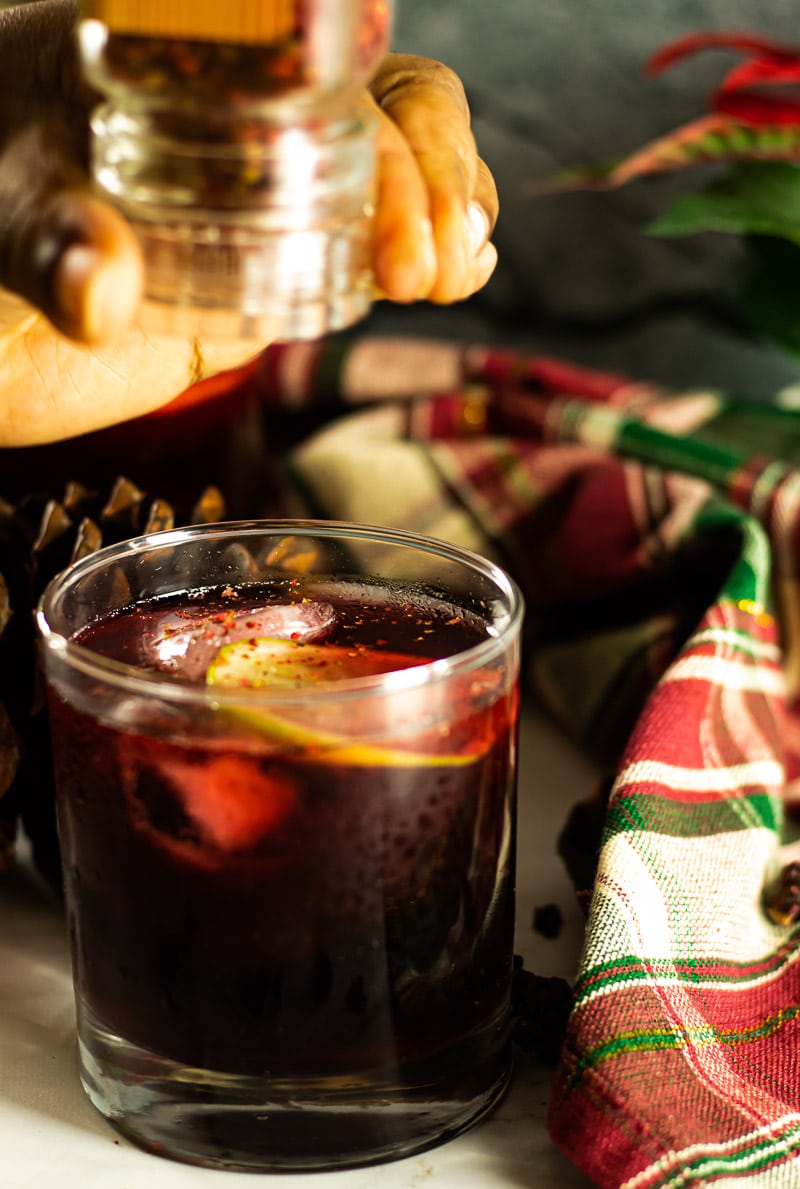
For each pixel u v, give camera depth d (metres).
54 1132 0.47
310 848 0.43
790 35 0.83
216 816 0.42
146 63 0.39
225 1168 0.45
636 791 0.51
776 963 0.50
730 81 0.65
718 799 0.52
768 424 0.72
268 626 0.47
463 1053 0.46
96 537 0.51
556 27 0.83
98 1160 0.46
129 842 0.43
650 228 0.66
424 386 0.74
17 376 0.48
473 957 0.45
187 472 0.58
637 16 0.82
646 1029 0.46
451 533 0.64
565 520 0.63
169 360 0.49
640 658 0.59
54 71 0.44
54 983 0.51
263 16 0.39
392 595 0.49
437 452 0.65
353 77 0.39
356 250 0.41
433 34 0.83
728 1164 0.43
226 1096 0.44
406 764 0.43
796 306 0.71
